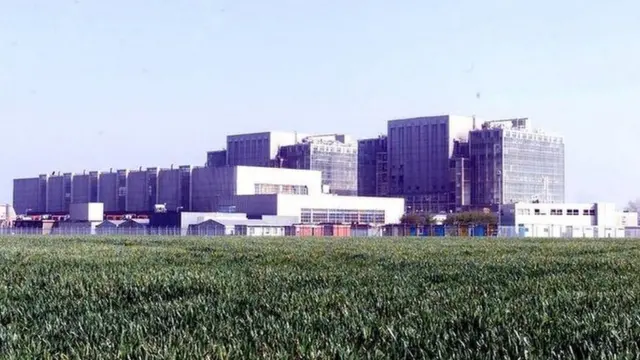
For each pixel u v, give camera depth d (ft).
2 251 148.46
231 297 59.00
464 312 48.85
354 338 40.19
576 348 37.63
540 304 52.70
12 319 49.37
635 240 283.38
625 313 47.67
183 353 35.73
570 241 266.16
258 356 36.11
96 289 67.15
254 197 572.92
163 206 610.65
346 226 516.73
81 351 37.01
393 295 59.47
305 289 65.00
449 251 154.10
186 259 118.21
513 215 561.43
